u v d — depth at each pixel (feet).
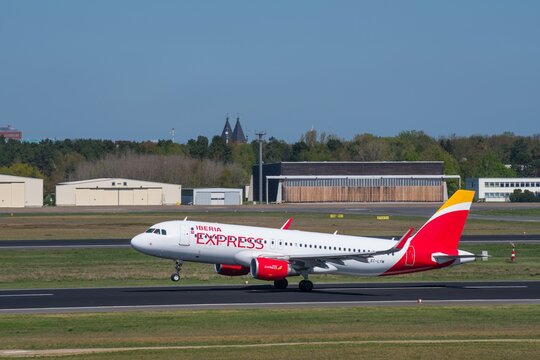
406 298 607.78
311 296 616.39
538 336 436.76
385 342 416.46
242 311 529.86
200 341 419.54
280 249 653.71
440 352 386.93
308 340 423.64
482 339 426.92
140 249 645.10
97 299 590.14
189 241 646.74
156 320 490.49
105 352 386.93
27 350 395.14
